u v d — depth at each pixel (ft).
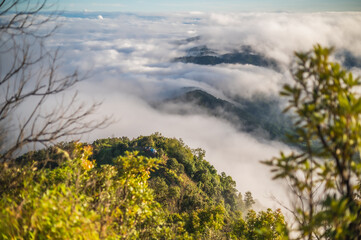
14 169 11.88
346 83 6.00
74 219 9.64
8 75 8.63
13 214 9.83
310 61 6.29
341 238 6.61
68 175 14.94
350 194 6.07
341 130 5.76
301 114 6.05
